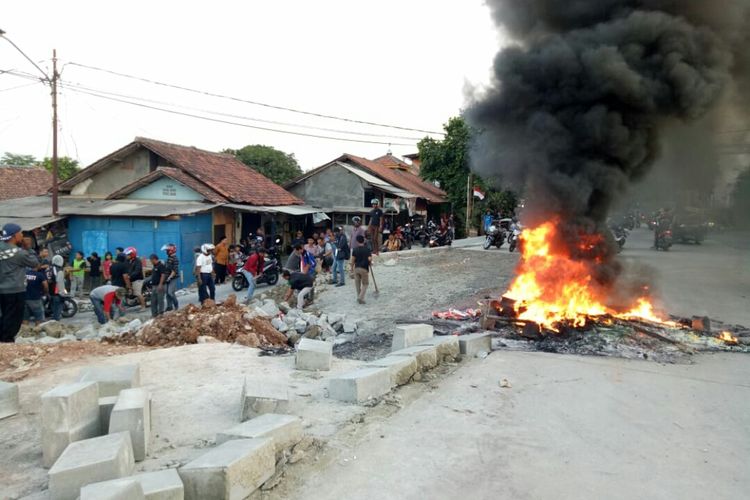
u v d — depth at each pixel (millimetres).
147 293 14508
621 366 6656
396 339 7195
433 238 23672
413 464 4012
